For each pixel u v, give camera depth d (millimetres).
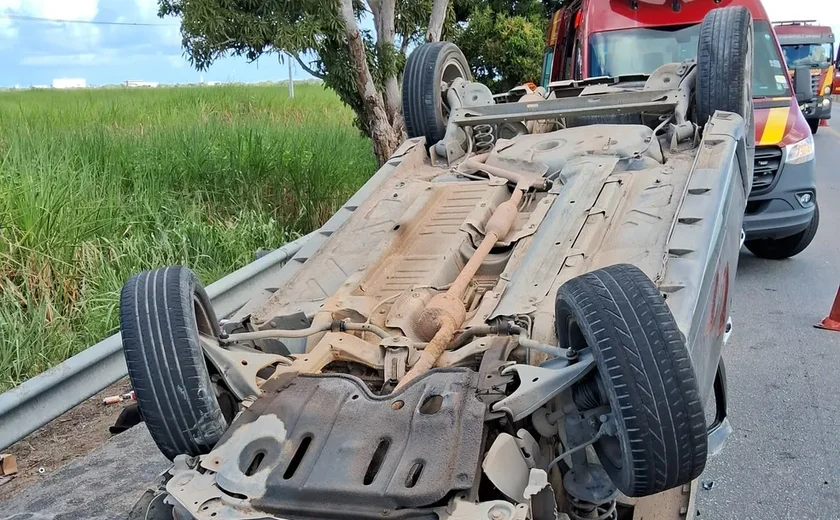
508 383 3061
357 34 9914
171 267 3508
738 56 5047
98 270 6793
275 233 8477
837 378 5539
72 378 4715
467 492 2646
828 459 4465
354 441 2908
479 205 4648
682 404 2703
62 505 4238
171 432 3182
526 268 3887
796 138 7730
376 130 10633
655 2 9242
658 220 4059
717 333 4145
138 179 8398
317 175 9523
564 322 3074
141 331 3209
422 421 2902
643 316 2777
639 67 9086
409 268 4266
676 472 2758
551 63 12203
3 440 4191
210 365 3438
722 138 4688
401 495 2627
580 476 3123
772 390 5383
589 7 9672
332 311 3852
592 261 3893
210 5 9047
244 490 2811
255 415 3133
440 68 6012
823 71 22422
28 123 10984
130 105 14672
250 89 22625
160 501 3146
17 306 6070
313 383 3262
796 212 7668
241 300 6434
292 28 9125
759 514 3973
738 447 4641
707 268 3732
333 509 2672
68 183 7477
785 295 7441
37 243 6574
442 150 5672
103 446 4961
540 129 5879
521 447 2881
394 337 3611
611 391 2729
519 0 17141
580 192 4371
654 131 5008
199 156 9125
